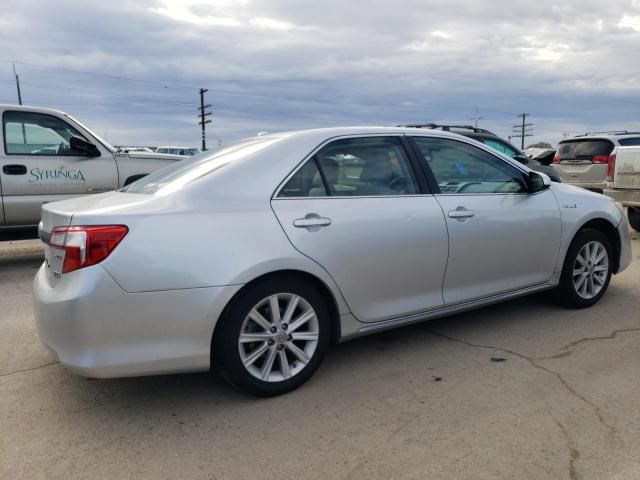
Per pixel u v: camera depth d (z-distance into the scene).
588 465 2.52
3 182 6.61
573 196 4.64
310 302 3.29
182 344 2.91
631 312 4.69
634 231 9.56
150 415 3.07
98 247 2.77
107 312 2.76
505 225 4.10
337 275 3.33
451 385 3.35
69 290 2.77
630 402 3.09
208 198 3.08
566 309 4.77
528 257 4.30
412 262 3.64
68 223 2.87
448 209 3.82
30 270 6.84
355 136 3.66
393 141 3.81
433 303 3.81
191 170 3.43
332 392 3.30
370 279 3.48
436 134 4.04
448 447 2.68
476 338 4.13
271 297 3.14
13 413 3.12
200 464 2.59
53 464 2.61
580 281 4.71
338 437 2.80
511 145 9.93
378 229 3.47
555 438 2.74
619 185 8.49
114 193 3.63
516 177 4.37
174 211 2.96
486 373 3.52
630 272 6.16
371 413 3.03
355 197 3.50
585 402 3.10
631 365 3.59
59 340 2.82
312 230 3.24
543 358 3.73
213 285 2.92
